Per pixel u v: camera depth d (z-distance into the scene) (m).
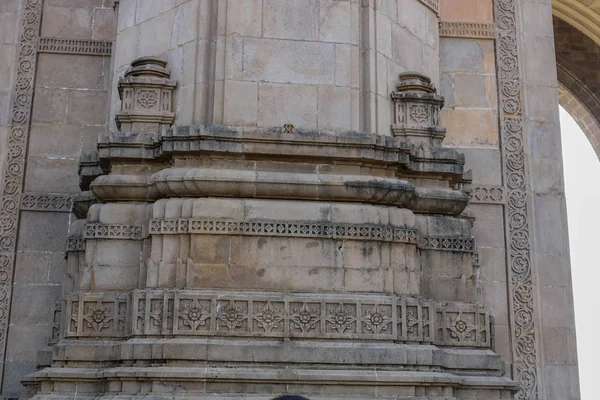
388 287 10.62
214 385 9.73
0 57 15.62
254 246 10.51
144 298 10.26
